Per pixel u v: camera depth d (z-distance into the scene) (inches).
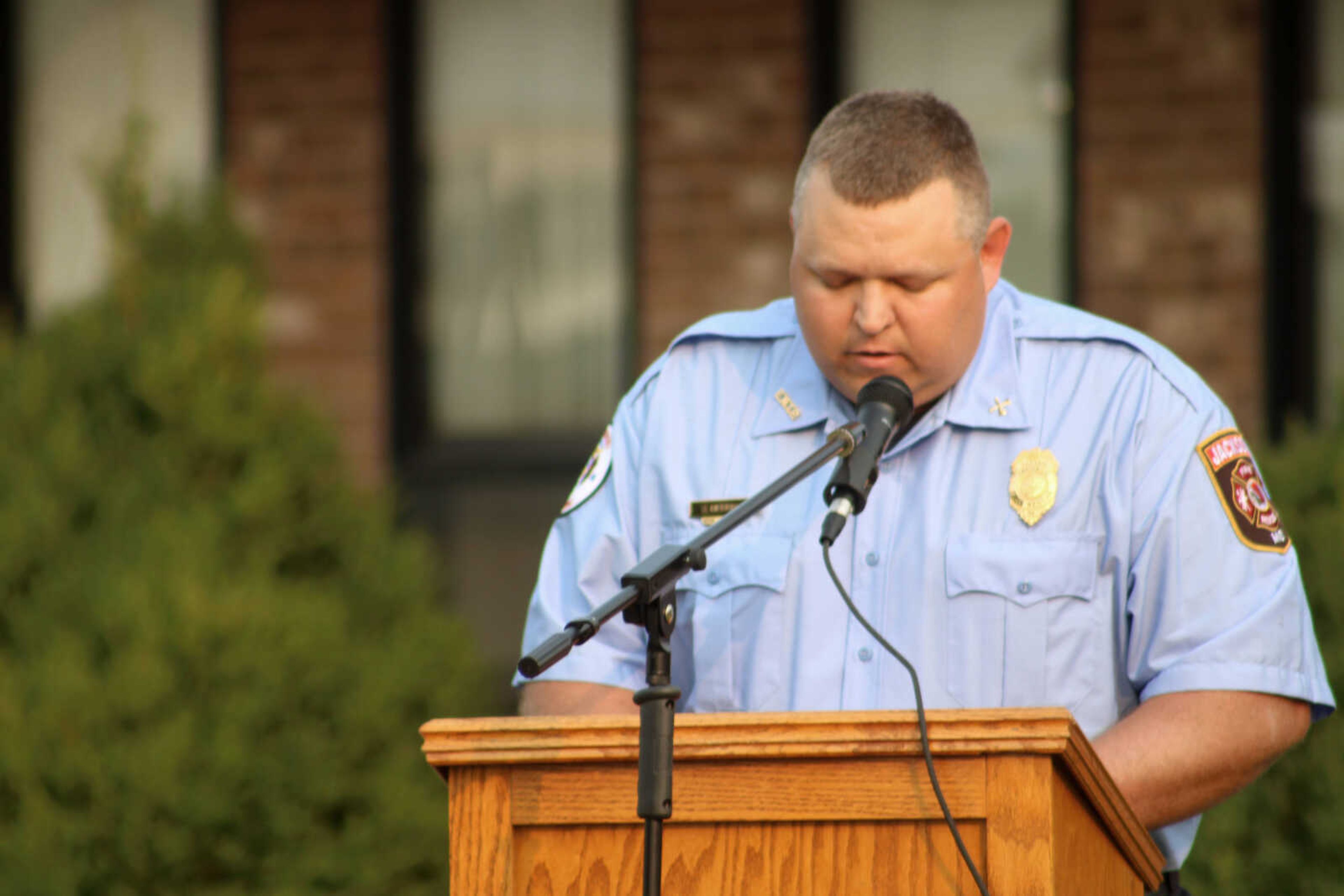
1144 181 887.1
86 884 598.5
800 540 360.2
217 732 612.7
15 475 663.1
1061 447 355.6
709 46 919.7
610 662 367.6
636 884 270.7
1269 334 877.8
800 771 264.8
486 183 949.2
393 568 700.7
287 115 942.4
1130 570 348.8
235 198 756.6
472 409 947.3
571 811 271.3
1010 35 905.5
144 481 671.8
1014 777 258.8
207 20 950.4
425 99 952.9
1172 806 328.2
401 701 658.8
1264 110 882.1
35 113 960.3
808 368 377.4
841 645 353.4
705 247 916.0
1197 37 886.4
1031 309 375.9
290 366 936.9
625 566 375.6
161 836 597.3
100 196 751.1
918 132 333.4
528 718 272.4
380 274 936.3
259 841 615.2
